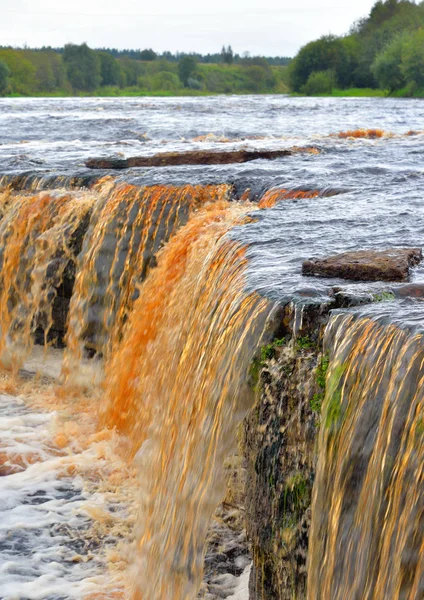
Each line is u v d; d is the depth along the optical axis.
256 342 4.45
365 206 7.27
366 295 4.27
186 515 4.83
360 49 117.44
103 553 5.68
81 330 8.80
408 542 3.15
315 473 3.90
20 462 6.94
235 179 9.22
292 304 4.38
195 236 7.15
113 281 8.62
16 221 9.86
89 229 8.98
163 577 4.98
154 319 7.19
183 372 5.48
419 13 122.31
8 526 5.94
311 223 6.46
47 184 10.56
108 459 6.99
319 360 4.09
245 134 25.52
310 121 34.59
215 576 5.29
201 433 4.80
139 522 5.72
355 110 48.72
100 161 11.24
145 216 8.57
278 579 4.36
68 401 8.37
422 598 3.06
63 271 9.26
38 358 9.34
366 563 3.38
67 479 6.66
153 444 5.86
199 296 5.96
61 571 5.47
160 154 11.44
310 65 117.50
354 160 11.83
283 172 9.84
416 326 3.58
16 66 126.19
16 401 8.34
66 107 52.81
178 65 167.62
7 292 9.83
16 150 15.79
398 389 3.38
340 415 3.67
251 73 174.38
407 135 19.84
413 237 5.80
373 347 3.65
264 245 5.73
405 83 94.31
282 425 4.28
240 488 5.45
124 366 7.45
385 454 3.36
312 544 3.78
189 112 44.28
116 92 151.62
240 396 4.49
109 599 5.17
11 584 5.30
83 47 145.62
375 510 3.36
